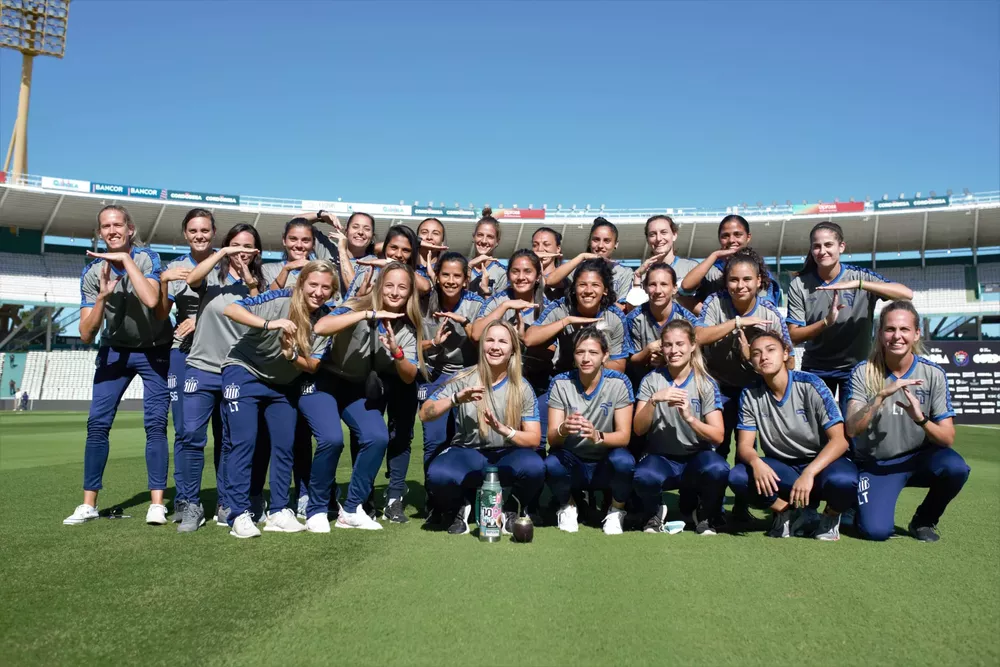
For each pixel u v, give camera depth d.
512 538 3.57
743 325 4.10
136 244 4.26
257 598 2.49
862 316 4.61
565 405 4.05
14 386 29.17
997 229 33.22
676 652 2.02
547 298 5.30
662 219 5.27
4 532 3.67
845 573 2.91
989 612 2.40
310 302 3.64
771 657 1.99
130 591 2.58
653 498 3.90
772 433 3.97
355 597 2.51
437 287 4.76
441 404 3.99
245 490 3.63
